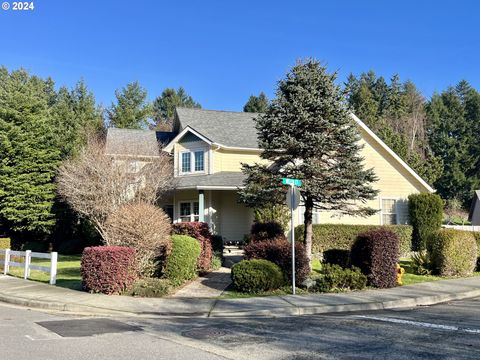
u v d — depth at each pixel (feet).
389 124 195.93
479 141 229.04
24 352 22.26
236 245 78.79
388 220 79.66
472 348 22.95
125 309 34.58
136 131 96.84
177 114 90.58
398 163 81.20
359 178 49.16
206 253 52.75
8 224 91.56
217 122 89.20
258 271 41.63
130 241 44.68
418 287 45.70
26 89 134.51
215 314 33.50
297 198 42.16
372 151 79.71
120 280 40.88
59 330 27.71
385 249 45.57
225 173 80.38
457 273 55.01
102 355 21.84
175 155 84.53
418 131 203.10
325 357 21.54
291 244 45.52
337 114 49.49
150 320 31.58
